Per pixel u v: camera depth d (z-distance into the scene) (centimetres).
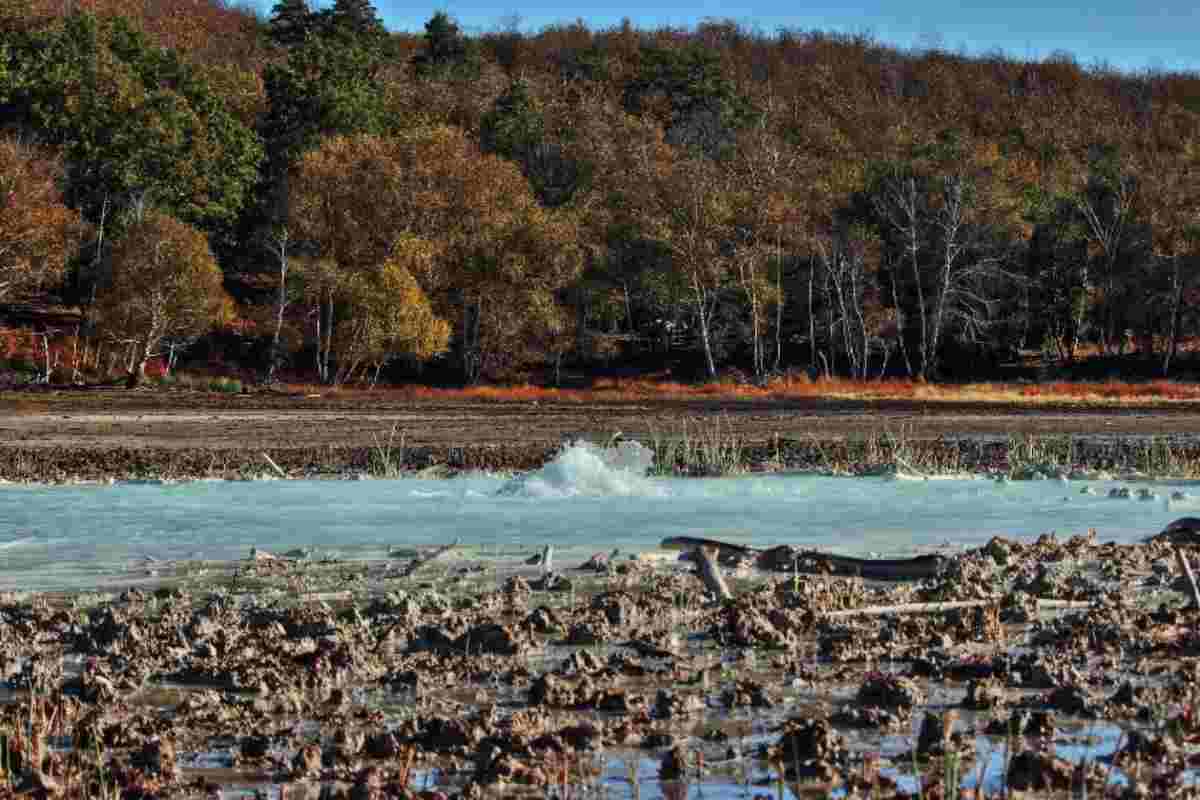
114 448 3722
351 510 2239
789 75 17762
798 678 1037
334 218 8875
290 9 15262
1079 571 1566
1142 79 18812
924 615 1294
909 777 787
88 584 1552
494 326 8550
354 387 8262
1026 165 12238
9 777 819
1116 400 6394
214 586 1524
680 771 796
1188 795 733
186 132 9738
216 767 834
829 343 9131
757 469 3053
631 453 2859
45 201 8625
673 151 10888
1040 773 757
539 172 10856
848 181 10025
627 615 1284
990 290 8856
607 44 17675
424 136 9338
